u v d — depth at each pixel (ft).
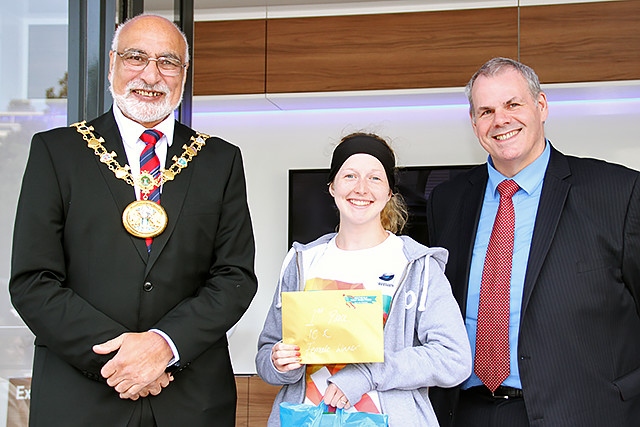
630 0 13.65
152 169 6.27
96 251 5.93
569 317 6.67
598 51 13.67
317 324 5.74
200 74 14.94
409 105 15.34
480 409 6.98
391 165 6.47
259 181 15.85
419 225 14.83
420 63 14.29
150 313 5.96
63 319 5.62
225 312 6.05
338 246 6.45
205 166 6.44
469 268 7.32
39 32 7.54
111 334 5.65
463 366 5.96
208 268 6.38
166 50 6.27
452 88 14.17
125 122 6.33
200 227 6.24
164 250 6.05
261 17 14.85
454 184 8.11
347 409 5.79
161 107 6.28
